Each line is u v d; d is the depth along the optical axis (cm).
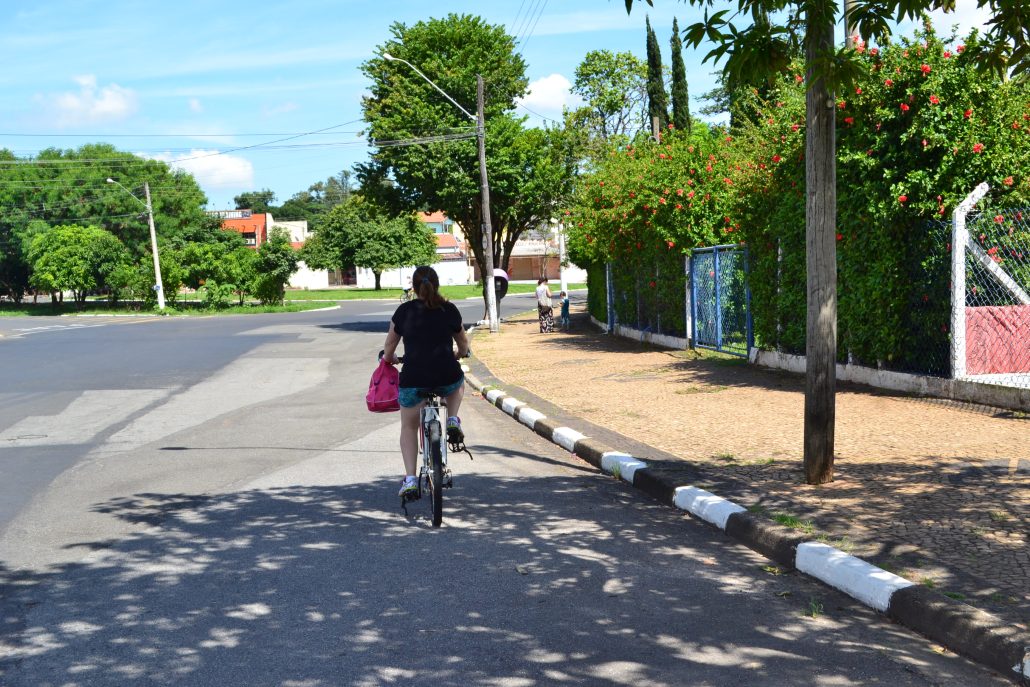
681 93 4028
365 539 592
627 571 511
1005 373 1005
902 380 1072
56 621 449
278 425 1124
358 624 436
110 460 910
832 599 459
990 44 611
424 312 635
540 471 810
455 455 896
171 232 7456
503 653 396
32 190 7456
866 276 1130
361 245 9169
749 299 1517
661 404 1127
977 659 380
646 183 1814
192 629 434
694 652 393
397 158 3019
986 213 1012
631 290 2264
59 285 6044
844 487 641
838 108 1129
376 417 1170
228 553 566
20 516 677
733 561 529
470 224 3306
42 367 1984
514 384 1434
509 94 3350
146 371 1852
